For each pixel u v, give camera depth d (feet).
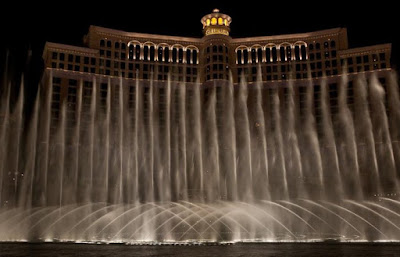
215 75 355.15
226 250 85.76
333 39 359.66
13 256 74.38
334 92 347.97
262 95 360.89
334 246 96.89
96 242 114.52
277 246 97.71
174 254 77.25
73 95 331.16
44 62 344.08
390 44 343.05
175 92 361.51
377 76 339.57
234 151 329.52
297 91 357.20
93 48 349.82
